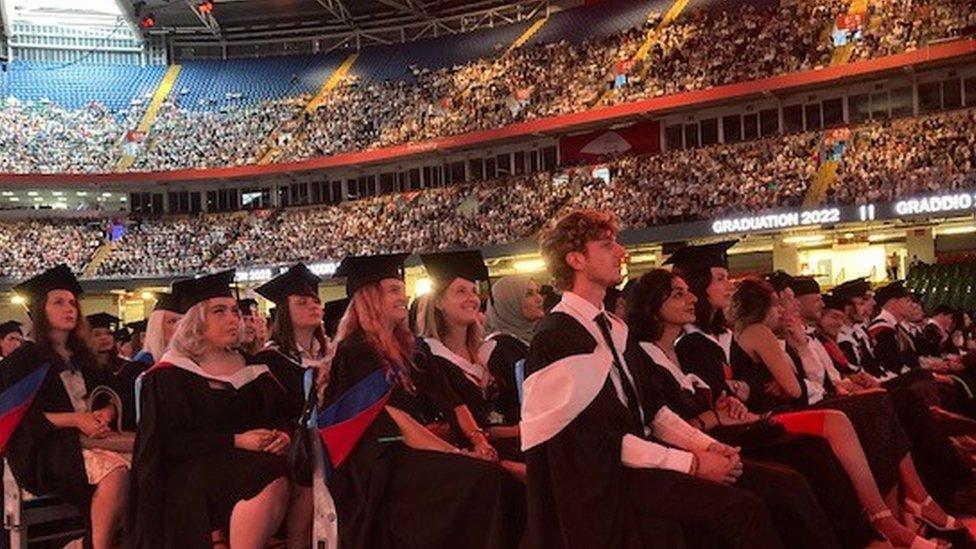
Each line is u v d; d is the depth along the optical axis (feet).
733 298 22.02
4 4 157.79
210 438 18.70
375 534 16.75
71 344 22.38
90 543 20.74
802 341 23.40
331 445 17.17
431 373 18.72
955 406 33.17
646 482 13.76
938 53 102.06
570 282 14.73
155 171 150.92
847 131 107.96
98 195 158.20
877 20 113.19
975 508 24.75
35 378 21.07
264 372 20.43
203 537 18.31
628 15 147.43
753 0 131.95
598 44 141.49
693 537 13.64
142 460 18.65
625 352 14.87
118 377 23.65
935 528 20.75
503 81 145.18
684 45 130.00
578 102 132.05
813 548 15.43
